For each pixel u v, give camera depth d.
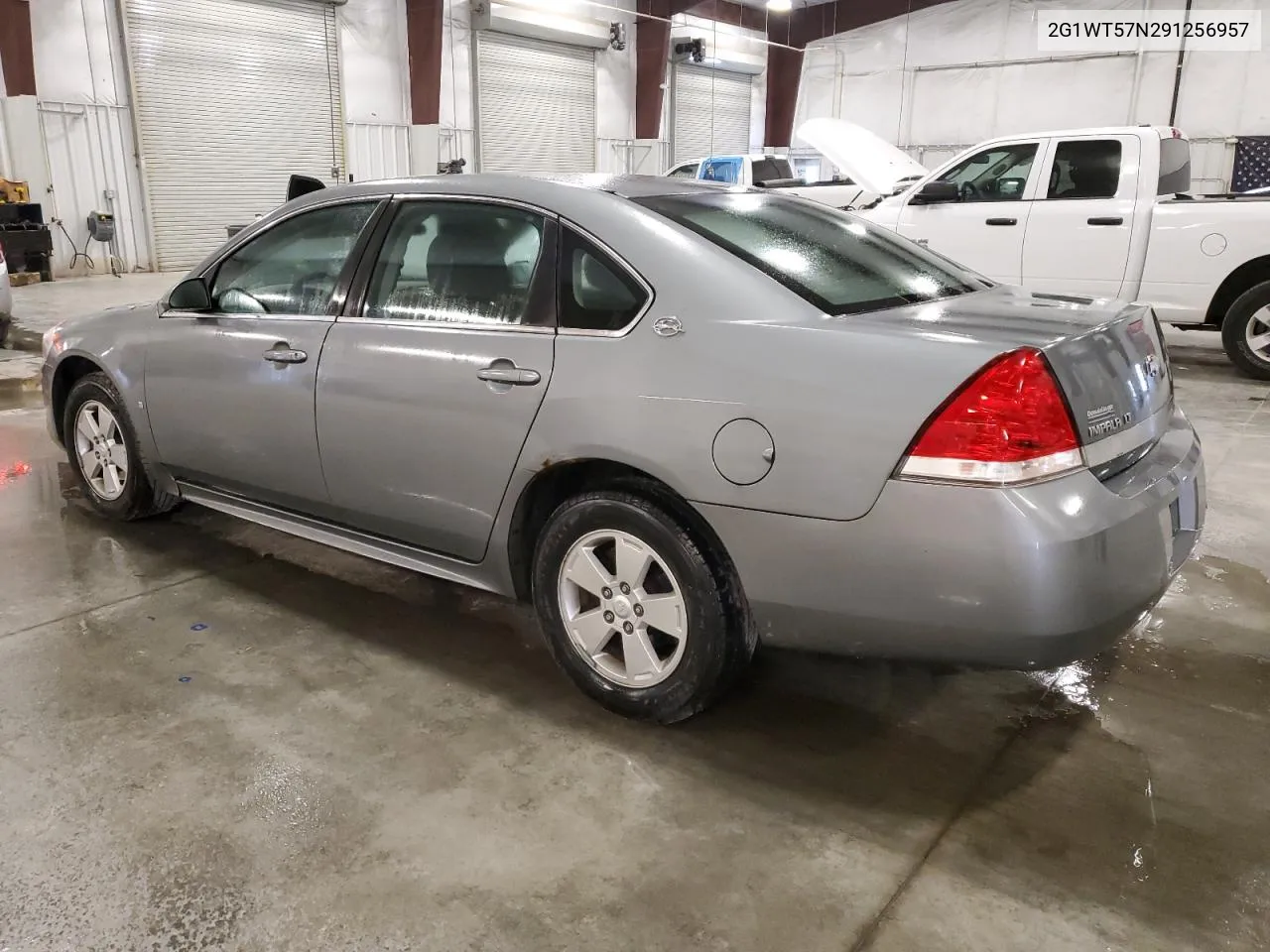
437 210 2.93
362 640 3.11
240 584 3.53
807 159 23.23
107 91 13.60
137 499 3.95
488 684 2.83
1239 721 2.65
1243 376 7.37
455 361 2.72
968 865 2.06
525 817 2.21
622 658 2.69
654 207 2.66
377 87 16.92
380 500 2.98
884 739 2.56
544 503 2.73
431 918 1.90
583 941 1.84
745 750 2.50
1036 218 7.42
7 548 3.82
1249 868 2.05
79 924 1.87
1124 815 2.24
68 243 13.59
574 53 19.95
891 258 2.93
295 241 3.29
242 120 15.09
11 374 7.41
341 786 2.32
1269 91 17.02
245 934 1.85
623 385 2.40
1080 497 2.04
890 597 2.12
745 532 2.27
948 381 2.04
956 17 20.19
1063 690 2.82
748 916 1.91
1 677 2.81
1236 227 6.72
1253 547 3.90
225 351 3.34
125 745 2.48
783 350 2.23
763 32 22.98
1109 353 2.27
